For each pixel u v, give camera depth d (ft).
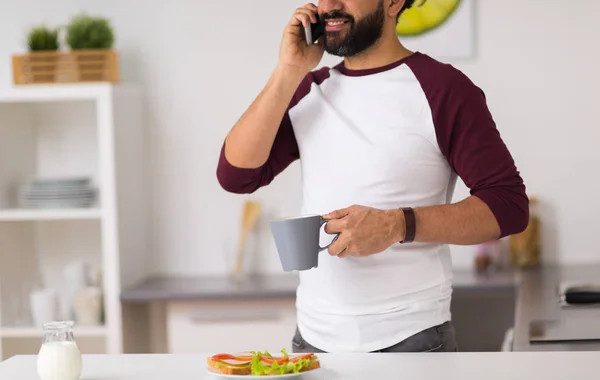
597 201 12.08
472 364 5.44
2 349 11.91
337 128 6.65
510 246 12.03
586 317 7.79
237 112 12.37
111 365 5.59
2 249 12.01
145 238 12.40
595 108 12.00
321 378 5.16
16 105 12.30
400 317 6.42
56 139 12.64
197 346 11.32
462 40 11.96
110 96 11.21
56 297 11.84
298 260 5.80
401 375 5.21
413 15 11.98
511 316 12.32
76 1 12.42
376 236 6.00
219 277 12.31
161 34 12.35
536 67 12.01
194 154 12.42
